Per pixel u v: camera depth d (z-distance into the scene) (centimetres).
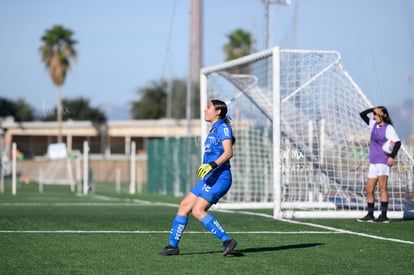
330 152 3522
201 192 1941
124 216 3334
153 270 1748
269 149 4628
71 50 10181
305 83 3500
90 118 14688
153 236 2444
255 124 4625
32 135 11312
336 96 3531
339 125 3519
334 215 3244
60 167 9788
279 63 3244
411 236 2517
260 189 4703
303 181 3553
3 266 1798
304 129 3541
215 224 1944
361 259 1961
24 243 2242
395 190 3409
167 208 4044
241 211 3759
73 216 3316
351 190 3559
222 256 1978
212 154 1919
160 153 6469
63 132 11712
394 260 1952
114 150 11331
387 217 3173
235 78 4109
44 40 10162
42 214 3447
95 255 1989
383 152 3002
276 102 3241
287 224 2933
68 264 1834
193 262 1873
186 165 5822
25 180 8925
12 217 3228
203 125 4084
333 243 2295
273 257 1975
